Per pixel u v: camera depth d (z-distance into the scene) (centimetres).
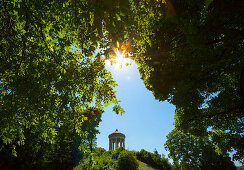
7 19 419
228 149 1034
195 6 619
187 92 874
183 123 1034
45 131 502
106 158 1975
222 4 489
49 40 459
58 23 447
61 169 1802
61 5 429
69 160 1822
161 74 916
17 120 472
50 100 433
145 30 573
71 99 454
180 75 796
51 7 435
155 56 926
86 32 416
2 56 432
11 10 401
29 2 394
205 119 1001
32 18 429
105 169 1648
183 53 764
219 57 698
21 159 1420
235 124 993
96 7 312
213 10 550
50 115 454
